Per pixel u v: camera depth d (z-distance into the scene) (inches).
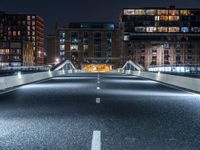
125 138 319.3
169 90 965.8
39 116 457.4
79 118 439.8
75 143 297.7
